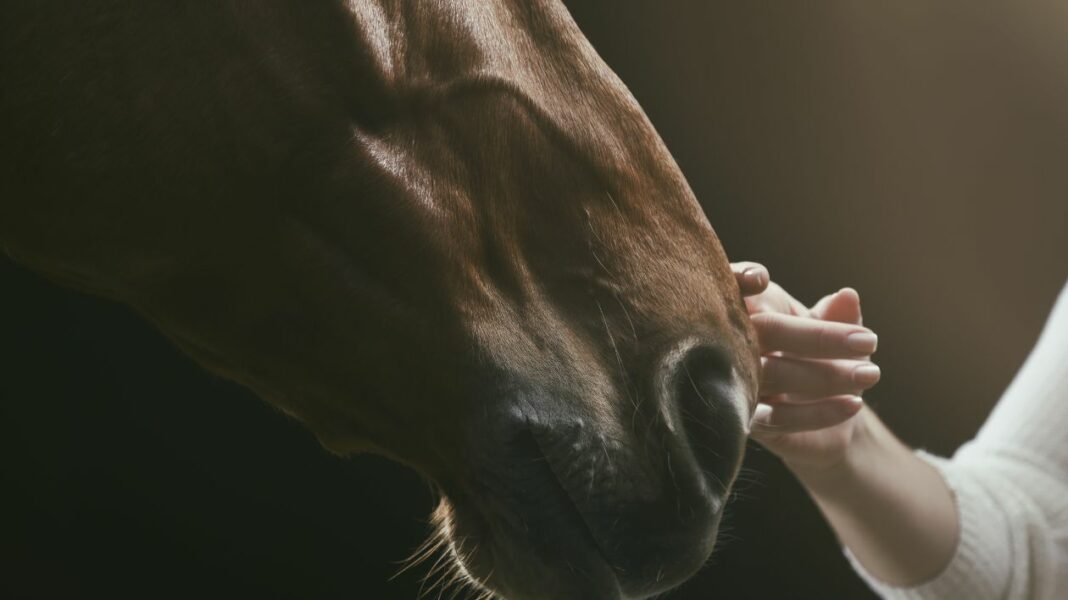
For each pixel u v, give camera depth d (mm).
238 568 4066
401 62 1406
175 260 1425
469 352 1401
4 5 1390
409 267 1403
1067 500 1769
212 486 4102
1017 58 4574
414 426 1422
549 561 1402
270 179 1403
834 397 1589
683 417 1413
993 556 1754
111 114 1395
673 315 1420
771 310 1604
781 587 4086
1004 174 4609
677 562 1407
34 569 3891
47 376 4055
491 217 1412
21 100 1396
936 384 4512
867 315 4590
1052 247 4562
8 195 1419
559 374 1405
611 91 1446
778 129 4680
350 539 4125
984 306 4582
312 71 1398
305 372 1436
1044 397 1803
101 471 4043
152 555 4016
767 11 4617
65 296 4090
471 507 1429
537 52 1437
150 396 4121
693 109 4664
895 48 4637
